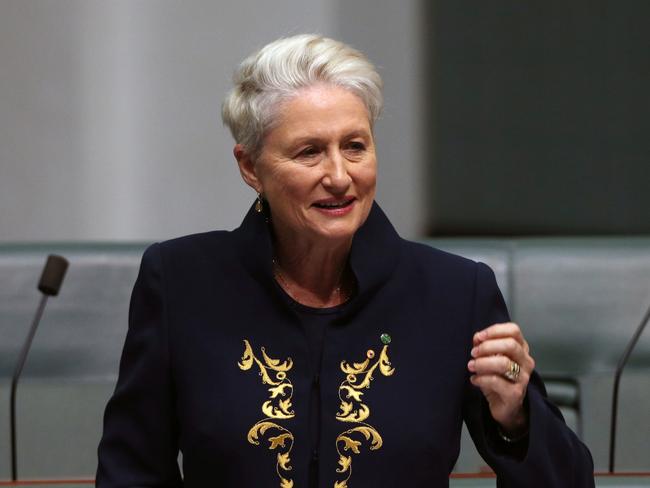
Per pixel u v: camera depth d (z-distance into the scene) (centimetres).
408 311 595
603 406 1087
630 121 1864
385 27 1789
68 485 826
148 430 594
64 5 1628
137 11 1633
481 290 602
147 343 593
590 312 1109
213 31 1641
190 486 577
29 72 1628
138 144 1645
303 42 562
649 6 1841
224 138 1656
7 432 1091
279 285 597
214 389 574
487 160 1861
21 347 1103
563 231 1880
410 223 1850
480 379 538
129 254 1134
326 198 553
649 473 834
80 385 1099
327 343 584
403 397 574
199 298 596
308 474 566
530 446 552
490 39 1845
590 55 1855
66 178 1641
